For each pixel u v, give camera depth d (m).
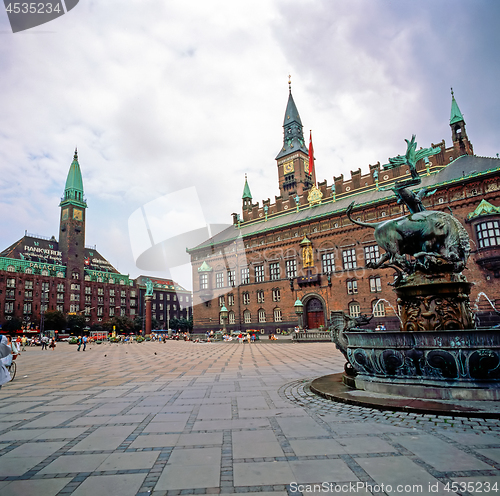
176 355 28.62
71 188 124.00
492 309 39.72
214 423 7.02
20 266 106.19
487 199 41.78
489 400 7.33
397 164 11.36
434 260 9.68
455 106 50.84
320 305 56.78
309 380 12.39
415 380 8.18
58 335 89.81
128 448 5.62
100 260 133.75
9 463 5.03
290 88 102.69
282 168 96.81
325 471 4.52
